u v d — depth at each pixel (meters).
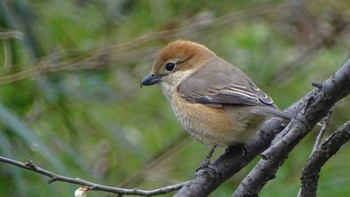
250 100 8.63
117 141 12.68
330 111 6.89
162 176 12.65
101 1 13.30
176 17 13.63
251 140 8.27
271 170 7.03
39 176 10.91
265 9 13.23
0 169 10.50
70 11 12.57
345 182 11.16
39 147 10.16
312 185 6.71
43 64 11.37
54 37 12.24
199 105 9.09
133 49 13.25
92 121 12.57
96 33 13.20
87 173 11.27
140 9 13.67
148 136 13.39
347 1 13.31
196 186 7.67
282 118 7.93
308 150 12.72
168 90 9.77
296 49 13.63
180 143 13.05
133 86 13.55
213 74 9.31
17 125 10.11
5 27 11.41
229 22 13.39
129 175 12.92
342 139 6.40
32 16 11.52
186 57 9.73
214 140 8.98
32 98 11.59
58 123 12.14
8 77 11.06
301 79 13.66
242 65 13.62
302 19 13.38
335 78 6.29
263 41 13.47
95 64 12.11
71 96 11.90
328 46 13.51
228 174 7.95
